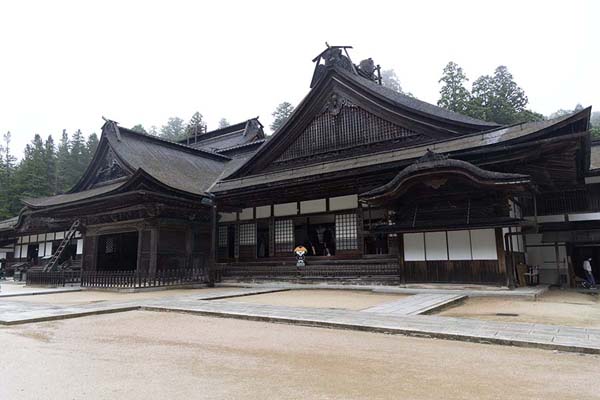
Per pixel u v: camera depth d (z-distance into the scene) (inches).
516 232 594.2
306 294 583.2
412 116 681.6
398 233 596.1
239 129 1499.8
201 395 157.5
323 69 786.8
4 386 170.2
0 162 2696.9
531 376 179.0
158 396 156.6
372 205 605.6
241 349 238.7
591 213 713.6
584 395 153.9
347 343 252.1
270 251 787.4
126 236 1019.3
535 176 593.3
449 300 430.3
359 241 682.2
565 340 237.1
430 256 571.8
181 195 784.9
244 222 833.5
